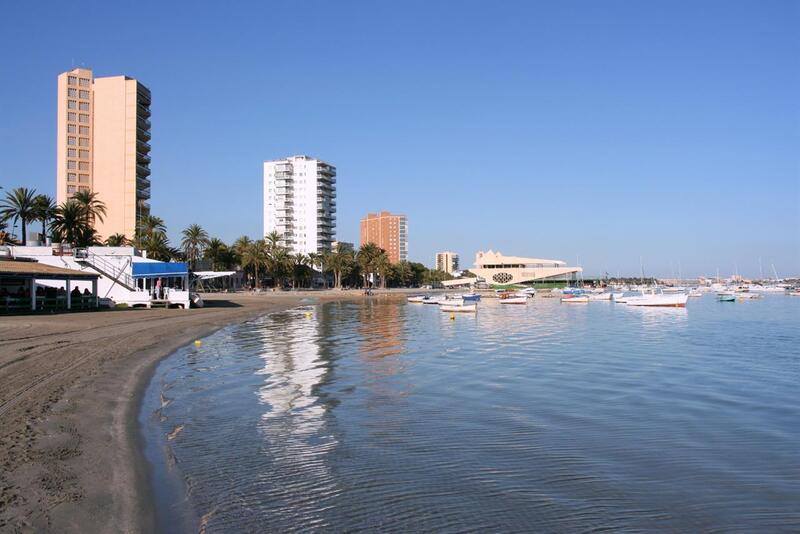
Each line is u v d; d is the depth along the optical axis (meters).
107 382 19.28
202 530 8.52
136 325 39.47
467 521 9.12
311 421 15.23
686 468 11.77
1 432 12.59
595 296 126.44
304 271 166.88
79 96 137.62
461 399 18.28
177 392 18.86
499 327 50.34
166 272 61.53
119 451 11.89
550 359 28.19
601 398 18.66
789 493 10.47
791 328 49.78
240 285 156.38
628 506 9.81
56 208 83.44
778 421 15.73
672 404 17.81
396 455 12.35
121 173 137.00
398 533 8.67
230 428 14.39
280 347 32.16
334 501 9.78
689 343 36.50
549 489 10.52
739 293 150.62
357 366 25.22
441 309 79.19
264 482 10.59
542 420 15.61
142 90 142.12
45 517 8.43
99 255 61.09
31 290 48.00
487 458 12.23
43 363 21.78
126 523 8.51
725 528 9.05
